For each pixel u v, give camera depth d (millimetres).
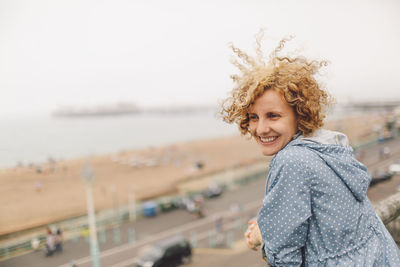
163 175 68625
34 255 26562
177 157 92625
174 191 51969
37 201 42812
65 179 57531
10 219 34688
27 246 27938
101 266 24703
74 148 114000
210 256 25328
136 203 45219
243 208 38719
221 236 30031
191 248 23359
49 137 147625
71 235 31578
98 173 68375
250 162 63406
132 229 33312
